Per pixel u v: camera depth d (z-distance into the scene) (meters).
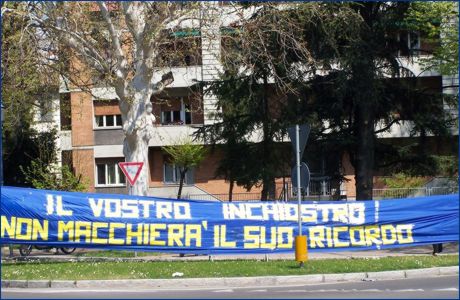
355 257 18.66
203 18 20.12
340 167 27.55
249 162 27.36
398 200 19.66
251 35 20.88
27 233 17.88
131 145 21.34
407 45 25.86
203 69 31.11
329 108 25.44
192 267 16.44
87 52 21.05
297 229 19.19
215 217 18.98
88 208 18.41
